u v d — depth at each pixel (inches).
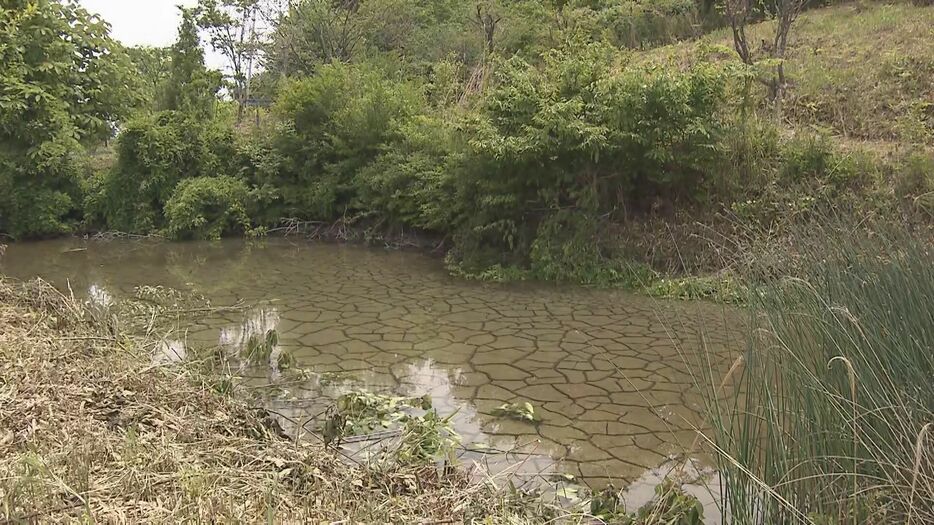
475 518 104.2
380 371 192.7
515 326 241.1
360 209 449.4
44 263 371.2
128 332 203.2
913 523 80.2
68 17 503.5
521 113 321.4
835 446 89.4
